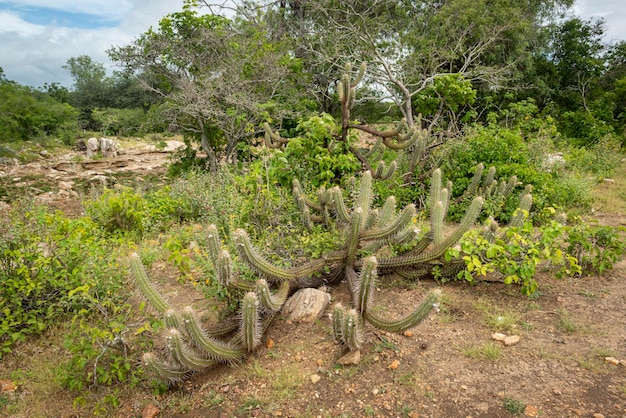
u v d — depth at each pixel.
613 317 3.85
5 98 29.73
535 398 2.93
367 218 4.47
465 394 3.01
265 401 3.08
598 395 2.91
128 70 11.78
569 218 6.70
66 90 51.91
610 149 13.36
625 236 6.09
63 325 4.11
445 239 4.43
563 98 19.78
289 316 4.06
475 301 4.26
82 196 9.30
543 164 8.93
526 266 4.08
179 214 7.79
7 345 3.84
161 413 3.09
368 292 3.45
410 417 2.84
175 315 3.13
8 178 10.45
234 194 6.34
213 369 3.48
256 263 3.63
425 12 14.89
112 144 23.19
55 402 3.27
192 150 12.77
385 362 3.39
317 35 14.04
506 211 6.90
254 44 11.90
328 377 3.27
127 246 6.03
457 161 7.68
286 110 11.62
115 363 3.27
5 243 4.18
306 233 4.87
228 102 10.59
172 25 11.63
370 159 7.43
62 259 4.34
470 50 13.52
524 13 16.44
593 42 20.78
